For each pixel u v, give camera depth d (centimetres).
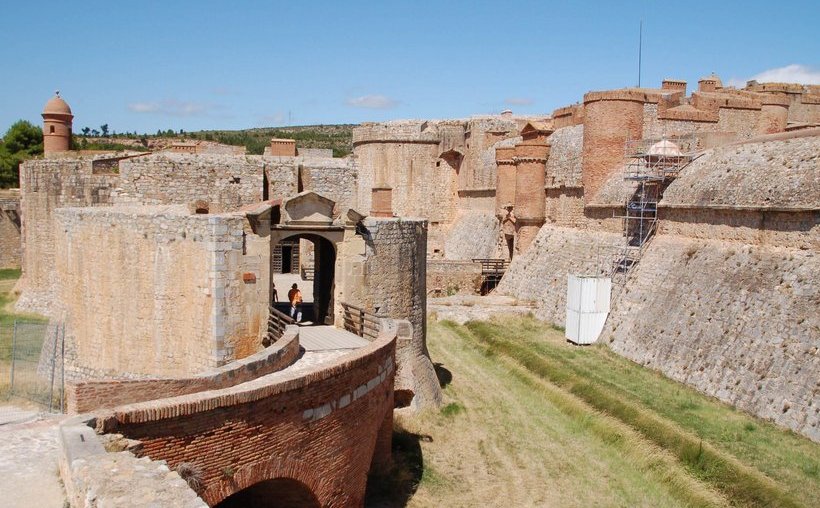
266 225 2141
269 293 2153
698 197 3425
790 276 2686
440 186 7319
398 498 1942
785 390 2378
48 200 3450
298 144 13850
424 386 2730
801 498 1802
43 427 1397
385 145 7319
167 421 1188
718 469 2025
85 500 900
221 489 1271
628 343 3406
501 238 5716
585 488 2066
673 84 5759
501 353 3600
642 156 3938
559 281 4456
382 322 2148
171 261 2109
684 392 2764
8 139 8388
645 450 2258
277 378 1414
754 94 5300
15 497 1056
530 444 2411
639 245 3875
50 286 3525
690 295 3166
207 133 16025
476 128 6912
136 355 2191
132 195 2952
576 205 4684
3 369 2239
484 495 2009
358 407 1661
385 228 2584
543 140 5141
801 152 2992
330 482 1557
